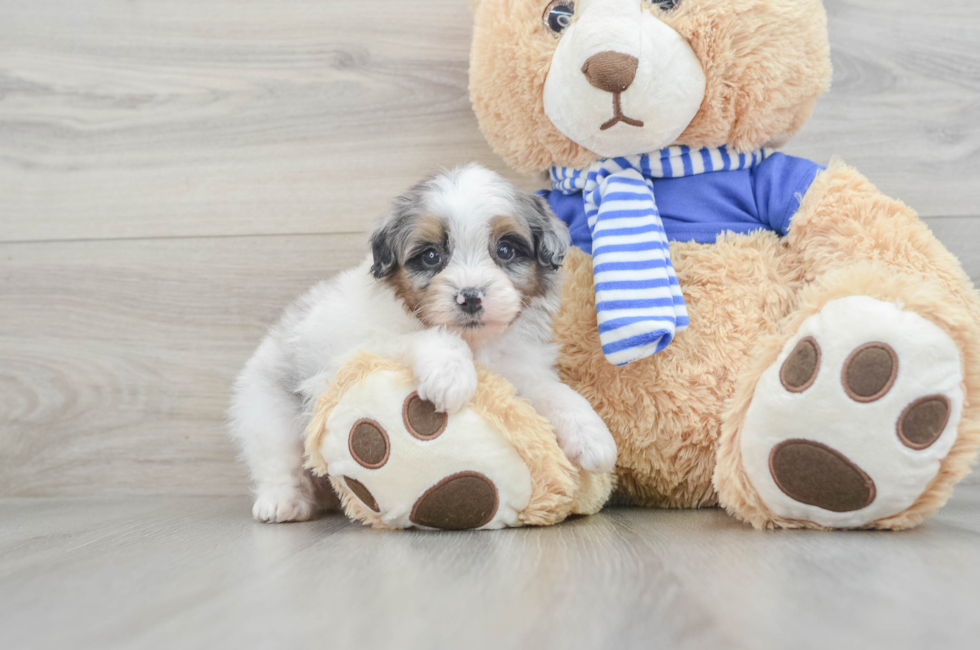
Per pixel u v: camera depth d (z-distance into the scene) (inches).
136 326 95.3
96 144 95.7
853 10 88.5
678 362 68.4
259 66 94.6
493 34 72.9
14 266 96.0
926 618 32.9
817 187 69.6
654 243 67.9
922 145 89.0
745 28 66.2
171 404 95.0
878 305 53.0
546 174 82.3
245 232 94.9
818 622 32.6
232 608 37.3
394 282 70.1
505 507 59.0
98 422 95.3
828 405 52.6
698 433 67.9
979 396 51.9
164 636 33.5
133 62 95.2
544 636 31.9
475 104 78.4
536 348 71.3
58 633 34.6
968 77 88.7
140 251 95.3
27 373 95.9
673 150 72.6
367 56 93.8
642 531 57.1
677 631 32.1
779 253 71.0
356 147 94.1
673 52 65.3
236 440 78.0
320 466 62.4
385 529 61.4
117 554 53.4
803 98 71.2
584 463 61.7
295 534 61.4
